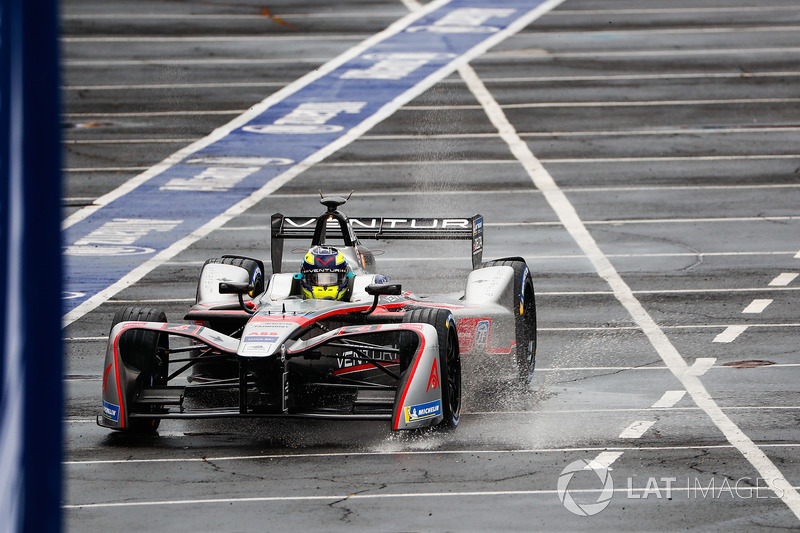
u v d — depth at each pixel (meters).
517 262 38.88
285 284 34.25
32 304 5.94
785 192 76.06
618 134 94.44
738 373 37.88
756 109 102.12
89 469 27.56
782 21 138.38
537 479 26.03
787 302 49.97
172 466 27.83
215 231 67.69
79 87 113.56
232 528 22.59
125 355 30.44
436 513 23.44
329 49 127.62
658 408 33.38
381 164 85.31
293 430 31.81
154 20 143.38
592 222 68.81
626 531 22.09
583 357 41.09
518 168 84.00
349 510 23.77
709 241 63.72
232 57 124.62
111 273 58.03
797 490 24.78
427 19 142.38
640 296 51.66
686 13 143.75
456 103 105.62
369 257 38.06
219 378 33.88
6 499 5.89
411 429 29.12
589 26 137.75
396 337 33.72
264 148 90.81
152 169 84.56
